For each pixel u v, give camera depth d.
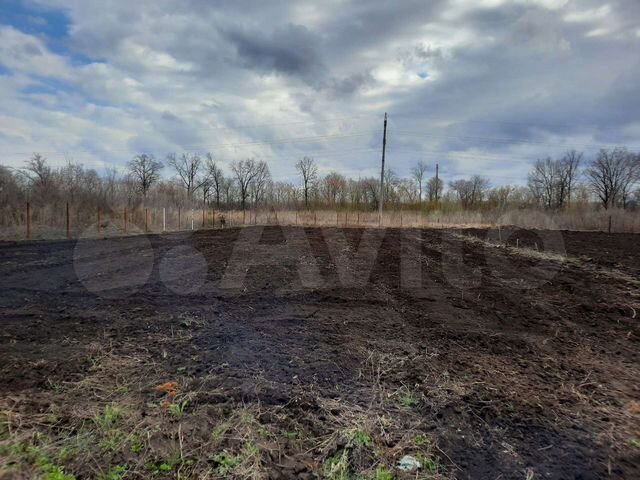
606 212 24.19
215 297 6.05
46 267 8.47
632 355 4.16
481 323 5.12
